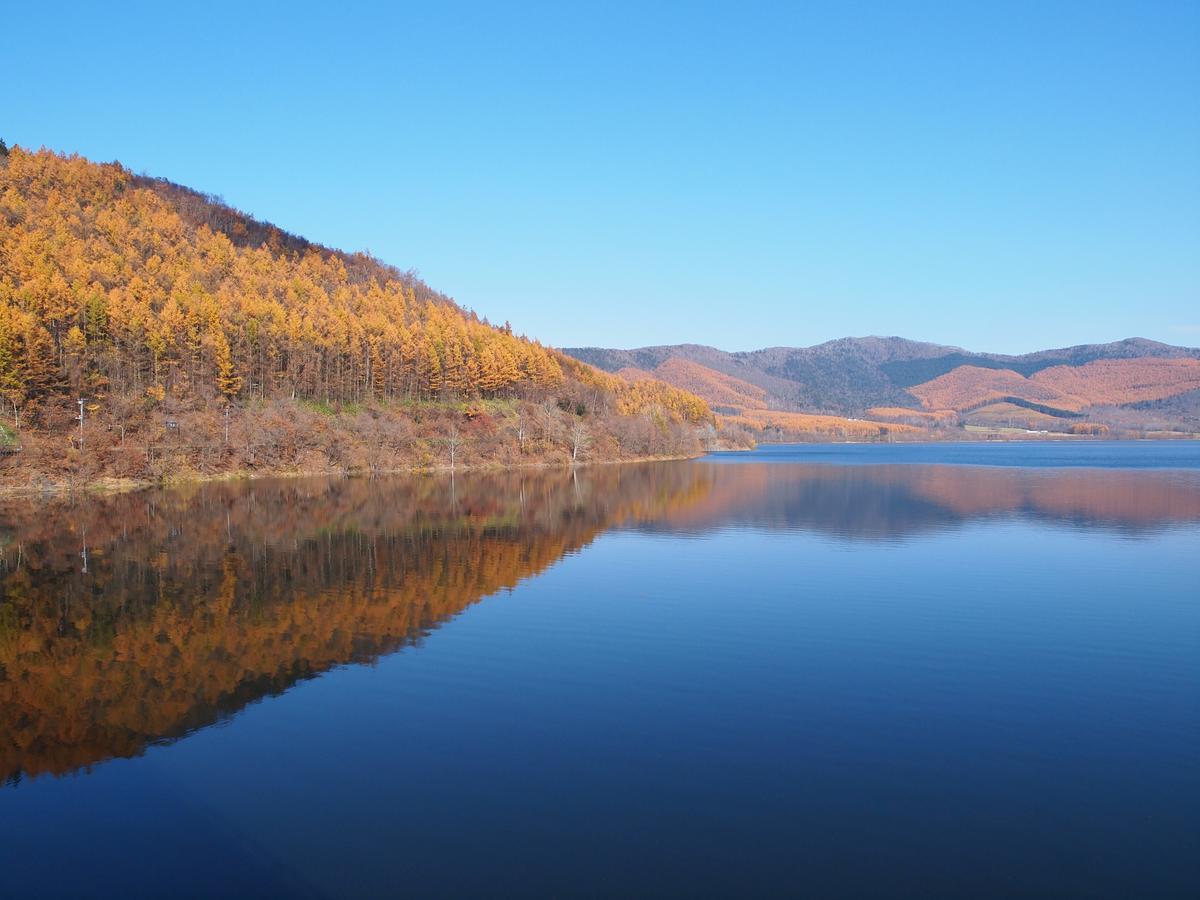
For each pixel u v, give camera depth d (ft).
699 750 59.72
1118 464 474.49
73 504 224.94
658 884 42.45
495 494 266.57
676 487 298.97
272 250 653.71
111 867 44.55
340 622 96.84
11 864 44.91
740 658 82.89
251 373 385.09
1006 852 45.68
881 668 79.46
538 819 49.34
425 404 453.58
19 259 371.35
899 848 46.11
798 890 41.96
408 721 65.57
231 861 44.91
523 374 528.22
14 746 60.95
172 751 59.88
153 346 341.21
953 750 59.77
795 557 143.64
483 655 83.76
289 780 54.85
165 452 299.58
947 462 508.94
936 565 135.44
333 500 242.37
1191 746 60.54
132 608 103.91
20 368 285.02
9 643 88.02
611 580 122.21
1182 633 92.53
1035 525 187.52
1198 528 181.57
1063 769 56.54
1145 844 46.60
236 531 175.11
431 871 43.70
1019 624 96.89
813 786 53.83
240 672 78.38
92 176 578.66
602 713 67.26
